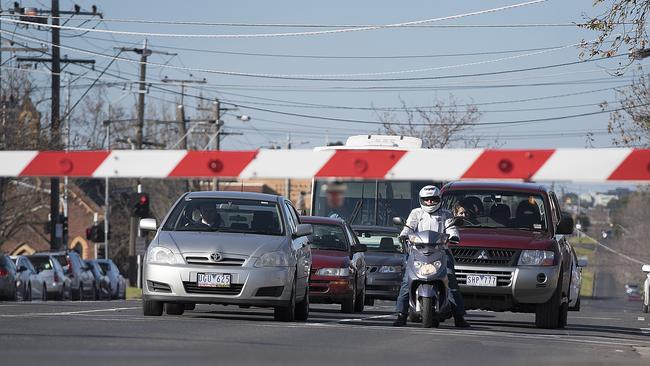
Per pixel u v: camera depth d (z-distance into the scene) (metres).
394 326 45.97
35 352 28.31
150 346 31.05
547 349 35.91
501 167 32.50
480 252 50.53
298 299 48.47
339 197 33.59
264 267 45.56
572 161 32.09
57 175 35.44
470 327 47.22
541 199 54.09
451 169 32.97
